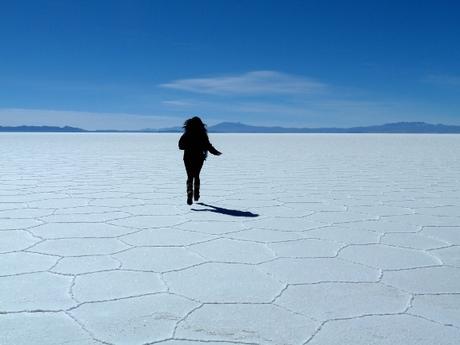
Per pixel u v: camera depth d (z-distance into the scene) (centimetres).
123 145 2878
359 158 1723
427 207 642
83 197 699
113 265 355
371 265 365
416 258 386
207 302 284
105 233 460
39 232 460
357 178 1012
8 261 361
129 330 244
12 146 2523
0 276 326
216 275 335
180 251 397
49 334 238
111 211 584
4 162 1379
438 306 283
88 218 535
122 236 449
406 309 277
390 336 240
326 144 3331
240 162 1484
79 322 253
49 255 379
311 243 432
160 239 439
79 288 304
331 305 282
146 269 346
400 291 307
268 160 1585
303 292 303
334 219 550
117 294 295
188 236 453
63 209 593
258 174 1088
